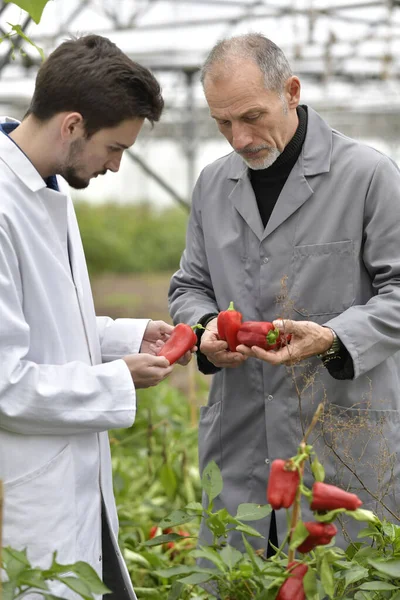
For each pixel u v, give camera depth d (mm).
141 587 4168
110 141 2777
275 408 3477
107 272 22516
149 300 17547
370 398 3355
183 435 6605
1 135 2816
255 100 3150
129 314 15484
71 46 2756
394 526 2949
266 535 3479
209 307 3629
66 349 2883
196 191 3777
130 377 2836
